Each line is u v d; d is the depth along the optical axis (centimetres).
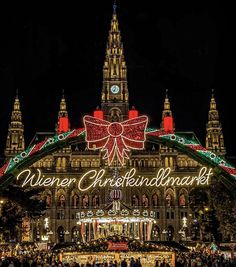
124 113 19562
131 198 18525
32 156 4844
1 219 8450
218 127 19525
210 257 5488
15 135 19475
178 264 4984
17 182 8662
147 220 7950
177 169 18662
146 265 5653
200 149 4878
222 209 8219
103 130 4872
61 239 18062
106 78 19912
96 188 18388
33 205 9831
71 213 18238
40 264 5391
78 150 19212
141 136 4869
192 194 11438
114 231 7994
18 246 9112
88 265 4447
